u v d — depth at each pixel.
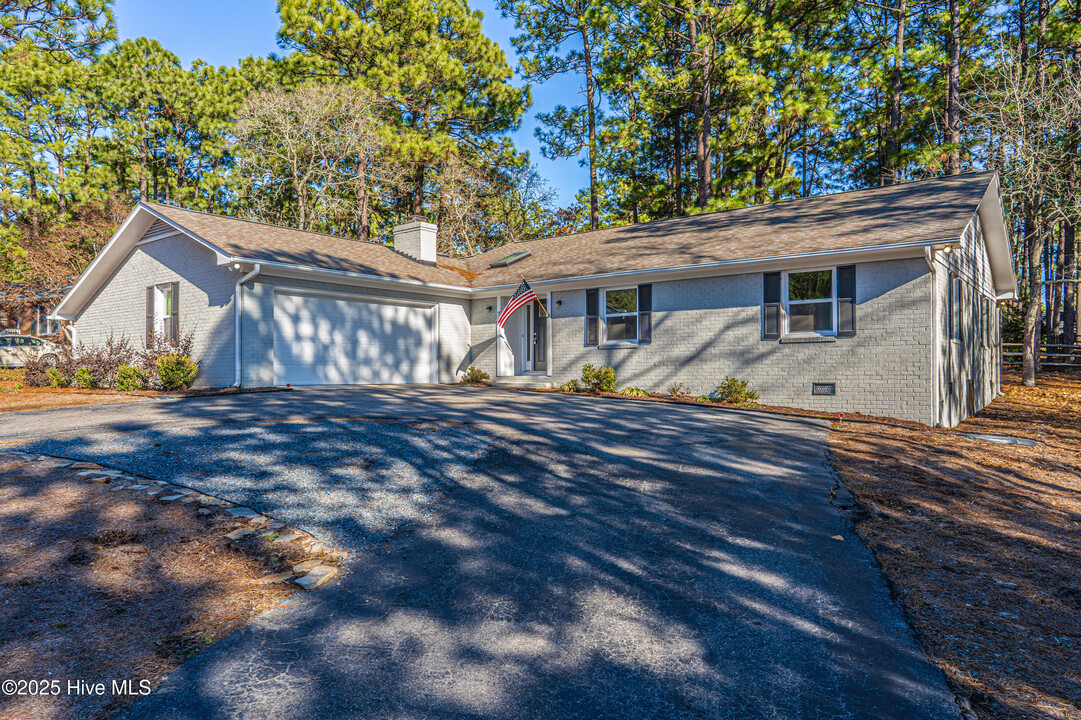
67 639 3.08
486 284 17.20
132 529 4.45
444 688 2.76
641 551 4.48
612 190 33.06
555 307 15.87
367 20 26.98
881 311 11.05
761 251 12.49
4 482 5.36
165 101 28.91
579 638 3.23
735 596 3.77
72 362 14.50
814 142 24.53
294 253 14.27
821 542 4.73
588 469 6.63
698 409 11.39
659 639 3.23
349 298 15.14
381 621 3.39
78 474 5.61
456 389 14.70
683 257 13.80
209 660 2.95
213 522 4.68
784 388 12.17
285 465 6.23
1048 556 4.61
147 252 15.41
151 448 6.63
